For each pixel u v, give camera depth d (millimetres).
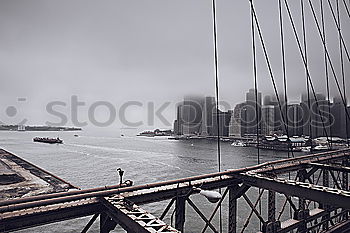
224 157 110875
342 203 9883
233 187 13023
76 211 8438
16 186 36094
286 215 34656
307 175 17422
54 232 31750
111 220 8891
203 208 39375
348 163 22531
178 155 120375
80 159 103875
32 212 7652
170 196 10391
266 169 14430
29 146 168625
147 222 6844
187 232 31609
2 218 7207
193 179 11406
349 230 19047
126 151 140375
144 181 64812
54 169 79625
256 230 31594
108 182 63625
